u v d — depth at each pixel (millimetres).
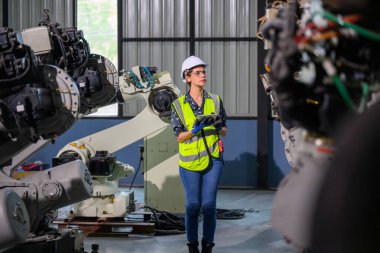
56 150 9719
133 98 6184
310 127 1207
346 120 1105
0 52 3416
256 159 9547
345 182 819
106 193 5969
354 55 1094
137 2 9742
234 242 5809
